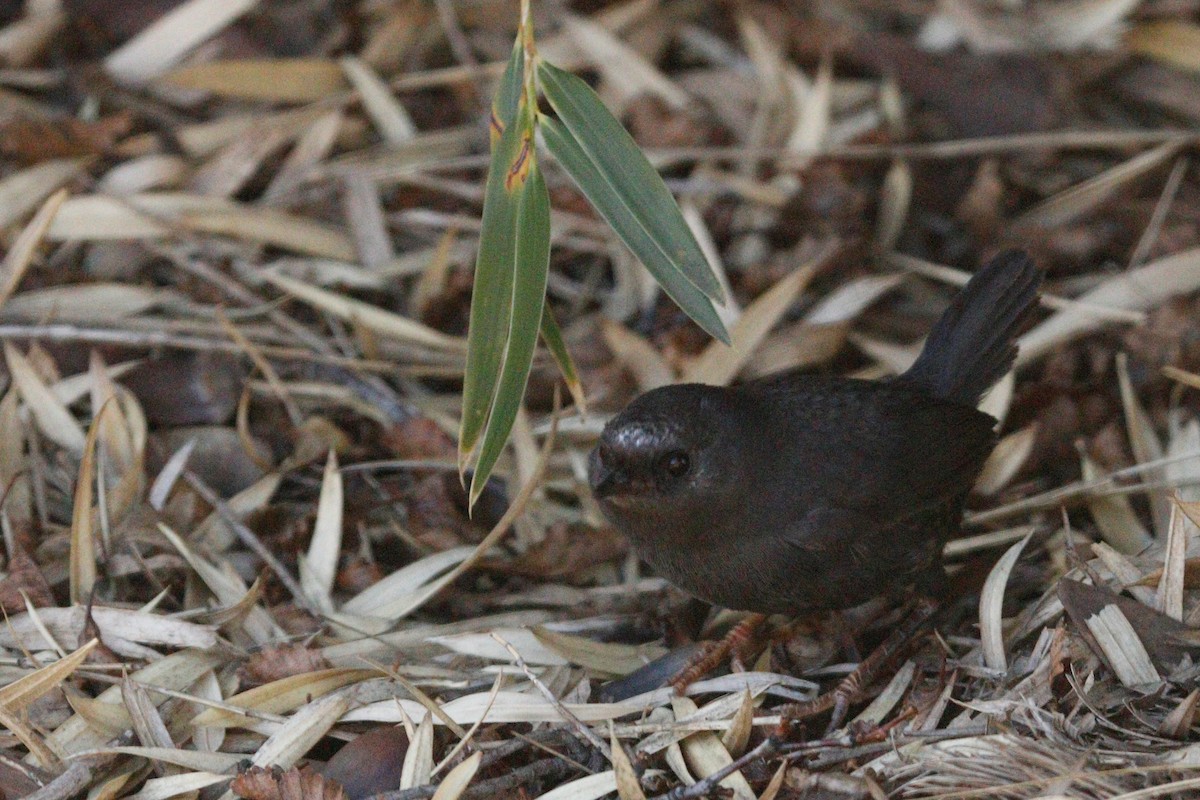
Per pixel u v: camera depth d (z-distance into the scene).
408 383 10.59
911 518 8.11
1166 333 10.56
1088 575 8.00
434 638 8.19
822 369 10.95
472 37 13.00
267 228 11.21
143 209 11.09
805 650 8.59
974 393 8.98
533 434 9.74
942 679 7.85
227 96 12.22
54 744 7.34
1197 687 7.42
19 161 11.34
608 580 9.30
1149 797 6.66
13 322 10.22
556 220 11.51
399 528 9.32
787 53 13.12
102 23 12.38
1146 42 12.95
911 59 12.79
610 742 7.47
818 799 7.17
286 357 10.41
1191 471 9.62
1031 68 12.61
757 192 11.71
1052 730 7.14
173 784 7.18
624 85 12.67
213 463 9.68
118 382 9.91
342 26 12.74
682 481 7.58
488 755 7.33
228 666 7.98
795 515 7.82
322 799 7.04
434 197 11.84
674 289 7.43
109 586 8.57
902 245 11.92
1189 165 12.30
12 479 8.94
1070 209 11.96
